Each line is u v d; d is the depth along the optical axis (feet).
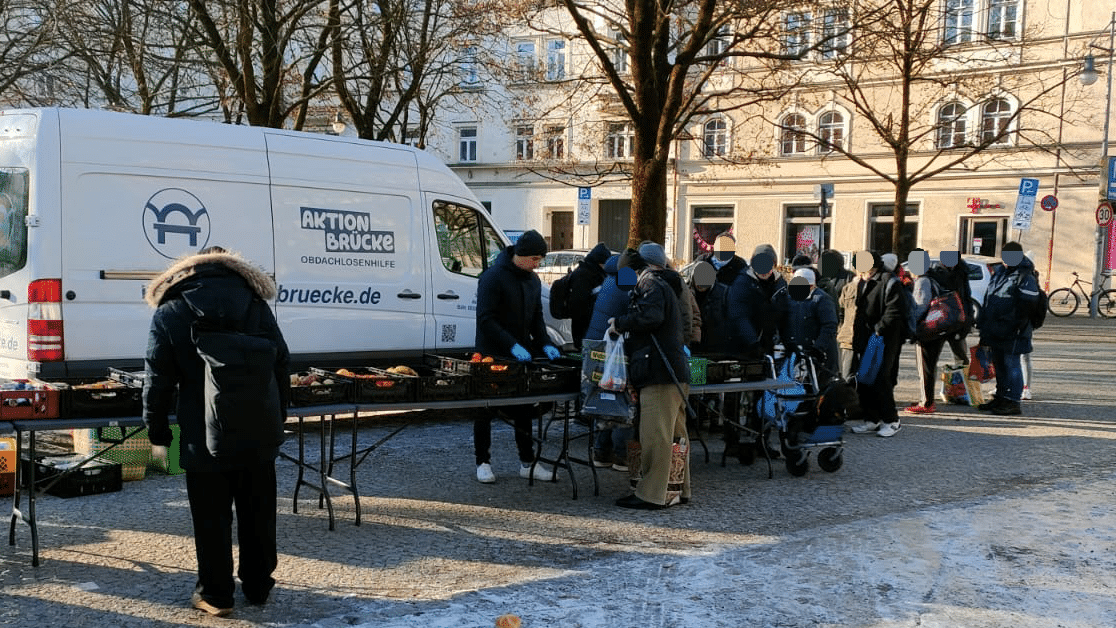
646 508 21.84
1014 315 35.17
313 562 17.43
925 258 35.04
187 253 26.35
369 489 23.09
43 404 16.25
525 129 111.45
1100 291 83.46
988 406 36.83
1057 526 20.81
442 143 124.47
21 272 24.43
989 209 95.86
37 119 24.47
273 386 14.48
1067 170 91.97
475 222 33.65
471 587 16.31
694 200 111.96
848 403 25.36
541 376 22.45
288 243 28.35
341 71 56.13
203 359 14.06
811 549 18.89
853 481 25.08
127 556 17.43
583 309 29.12
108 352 25.07
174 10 54.13
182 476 23.97
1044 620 15.30
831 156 102.99
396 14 54.70
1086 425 33.94
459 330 32.89
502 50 90.63
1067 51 90.58
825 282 38.99
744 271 28.04
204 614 14.69
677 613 15.31
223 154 27.17
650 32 40.93
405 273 31.24
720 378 24.31
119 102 64.49
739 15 42.91
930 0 64.49
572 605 15.57
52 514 20.11
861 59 60.13
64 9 50.93
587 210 65.21
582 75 67.56
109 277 25.02
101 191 24.95
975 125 95.09
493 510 21.49
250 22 47.47
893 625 14.98
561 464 23.29
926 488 24.34
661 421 21.58
